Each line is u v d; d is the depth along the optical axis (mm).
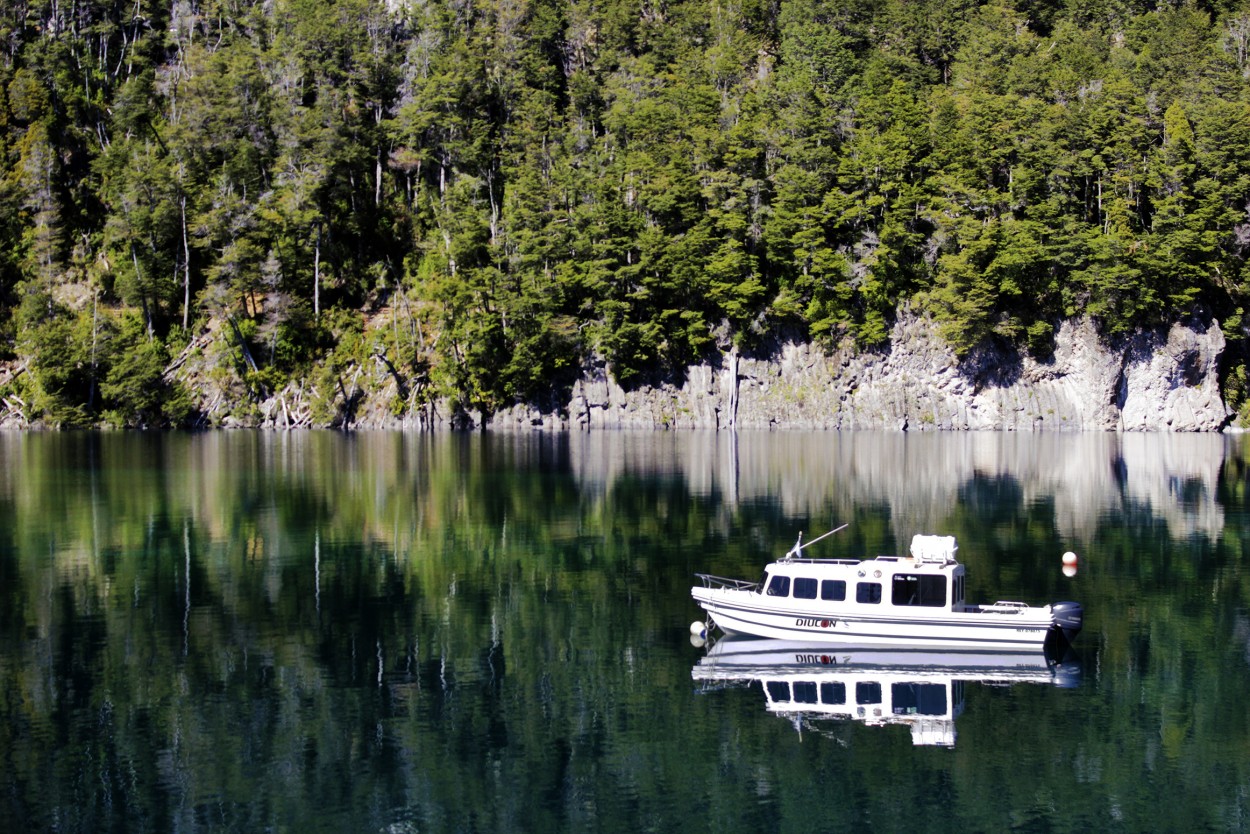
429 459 124000
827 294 180625
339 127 197625
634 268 179250
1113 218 177500
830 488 97938
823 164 188750
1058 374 177125
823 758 38000
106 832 33000
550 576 62344
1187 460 124625
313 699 43031
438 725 40844
